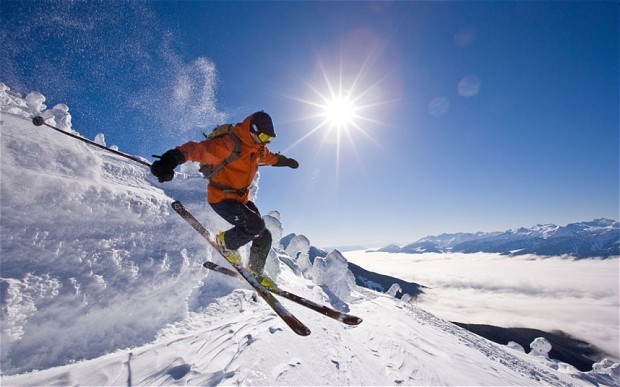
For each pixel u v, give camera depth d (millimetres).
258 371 3852
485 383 8953
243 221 2949
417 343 10891
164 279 5418
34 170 5125
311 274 16875
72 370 3537
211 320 5840
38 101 10031
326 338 6336
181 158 2557
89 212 5168
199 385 3387
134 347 4508
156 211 6270
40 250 4281
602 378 21469
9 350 3590
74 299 4258
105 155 8695
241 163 2924
